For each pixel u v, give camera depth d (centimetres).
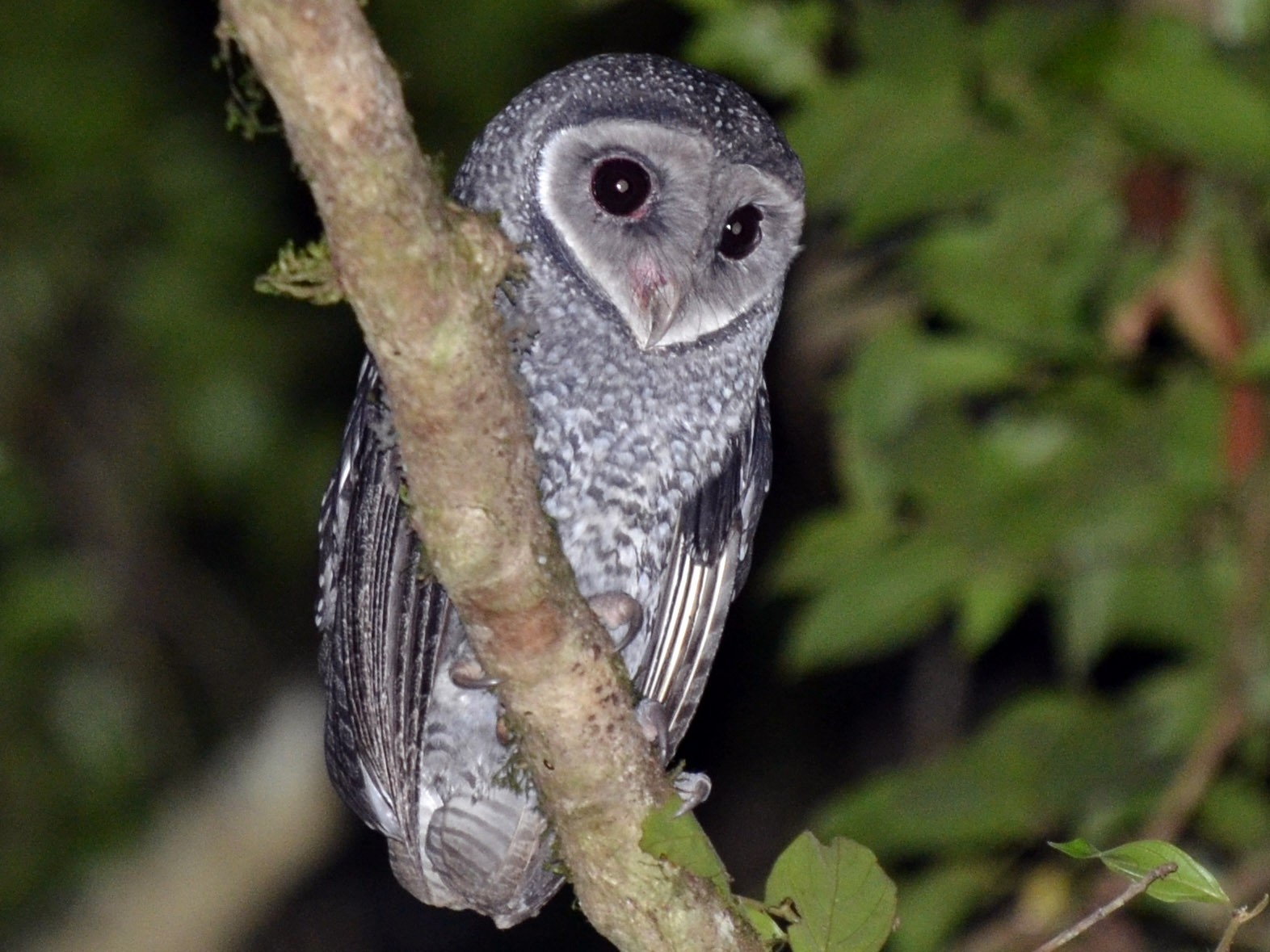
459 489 586
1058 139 956
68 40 1450
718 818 1554
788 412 1406
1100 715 1010
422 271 546
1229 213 959
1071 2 1059
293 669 1459
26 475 1460
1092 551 967
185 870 1339
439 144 1375
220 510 1520
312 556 1481
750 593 1536
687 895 646
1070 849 580
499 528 593
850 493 1302
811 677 1565
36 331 1499
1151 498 953
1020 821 970
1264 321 959
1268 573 978
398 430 580
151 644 1516
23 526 1448
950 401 1014
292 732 1362
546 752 634
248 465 1459
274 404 1462
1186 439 955
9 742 1437
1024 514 943
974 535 946
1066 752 982
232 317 1458
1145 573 1009
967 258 988
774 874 592
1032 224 965
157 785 1465
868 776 1549
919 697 1497
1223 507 994
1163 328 1132
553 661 618
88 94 1452
